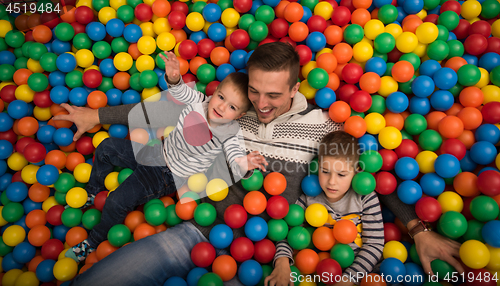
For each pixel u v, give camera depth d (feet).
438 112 6.81
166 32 8.41
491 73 7.00
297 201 6.54
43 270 5.83
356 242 5.88
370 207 5.94
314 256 5.71
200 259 5.58
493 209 5.27
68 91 7.89
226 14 8.17
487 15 8.23
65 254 6.22
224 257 5.69
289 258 5.75
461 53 7.43
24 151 7.09
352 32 7.48
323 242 5.79
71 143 7.88
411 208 5.93
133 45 8.38
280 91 5.64
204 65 7.89
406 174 6.04
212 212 6.12
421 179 6.14
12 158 7.59
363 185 5.74
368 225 5.87
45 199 7.32
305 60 7.47
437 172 5.96
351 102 6.82
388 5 7.87
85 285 4.93
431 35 7.08
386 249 5.79
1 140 7.54
